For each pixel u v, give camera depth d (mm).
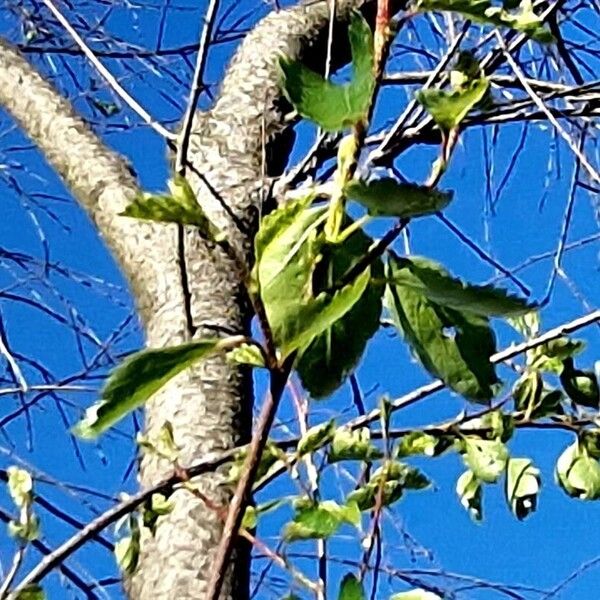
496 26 540
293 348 484
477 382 587
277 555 675
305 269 484
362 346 544
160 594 785
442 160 482
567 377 843
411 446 752
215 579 513
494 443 810
